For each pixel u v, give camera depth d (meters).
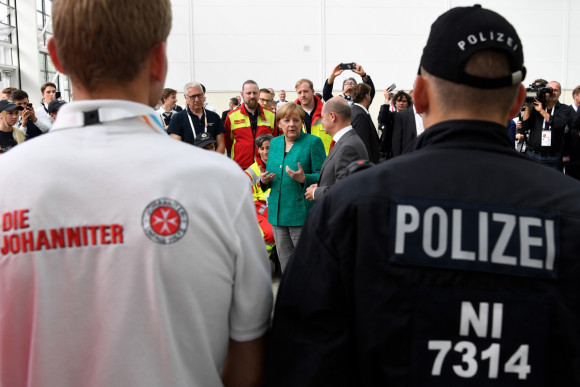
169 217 0.98
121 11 0.99
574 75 16.72
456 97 1.06
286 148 4.31
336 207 1.05
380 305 0.98
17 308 0.99
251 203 1.13
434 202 1.00
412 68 16.36
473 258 0.97
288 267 1.12
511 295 0.96
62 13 1.01
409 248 0.99
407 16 16.25
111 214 0.98
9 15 14.05
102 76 1.04
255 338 1.17
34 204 0.97
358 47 16.22
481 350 0.96
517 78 1.04
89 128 1.03
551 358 0.96
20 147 1.04
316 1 16.02
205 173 1.04
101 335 0.98
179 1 15.77
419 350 0.97
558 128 6.85
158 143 1.05
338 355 1.03
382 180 1.04
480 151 1.05
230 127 6.21
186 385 1.02
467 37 1.03
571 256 0.97
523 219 0.98
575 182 1.05
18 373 1.00
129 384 0.98
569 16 16.50
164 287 0.99
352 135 3.87
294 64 16.14
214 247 1.03
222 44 15.94
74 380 0.99
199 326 1.03
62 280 0.98
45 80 14.99
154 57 1.09
